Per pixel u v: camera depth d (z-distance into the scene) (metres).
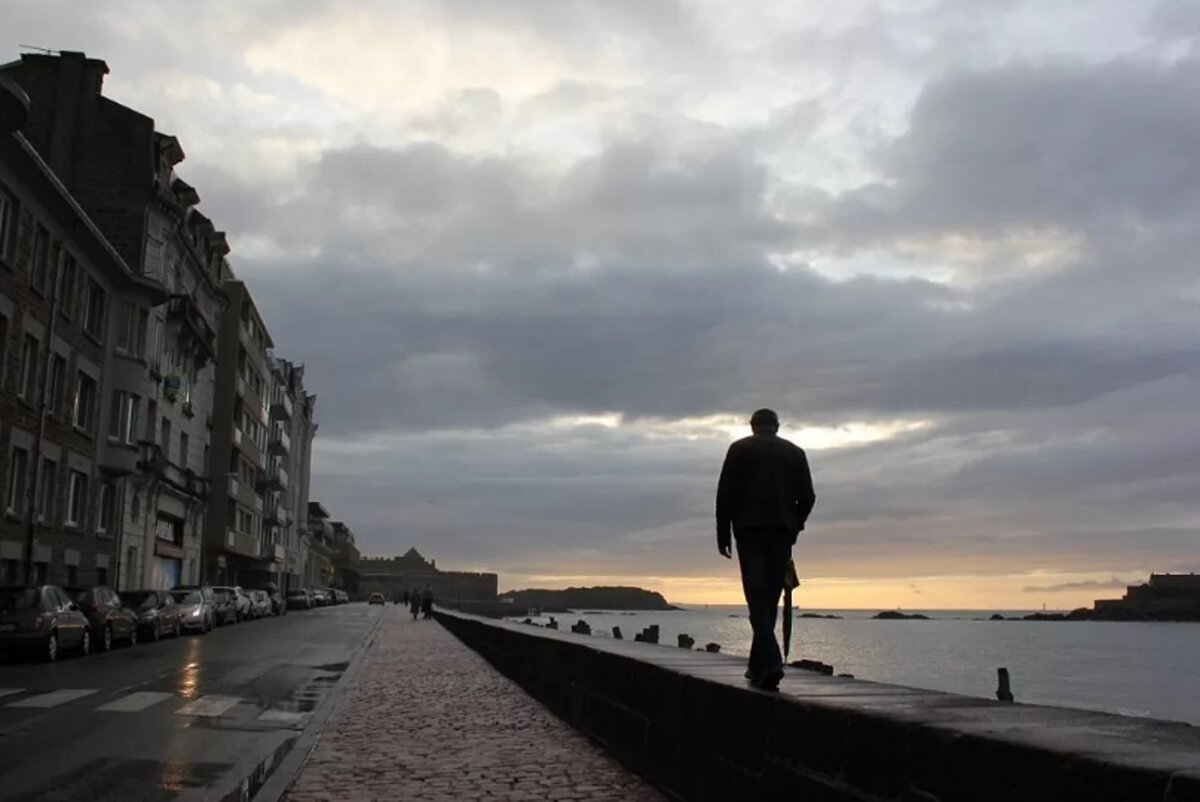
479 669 19.58
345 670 19.47
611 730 9.23
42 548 30.28
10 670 18.50
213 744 10.29
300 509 104.44
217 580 60.41
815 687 6.05
